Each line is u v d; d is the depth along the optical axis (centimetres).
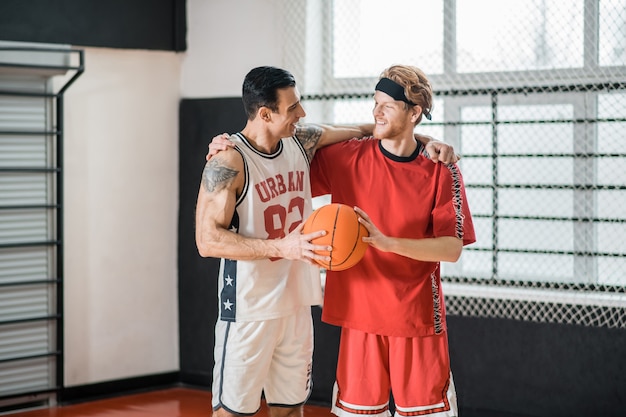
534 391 412
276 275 292
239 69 490
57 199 460
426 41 441
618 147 395
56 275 462
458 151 435
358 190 294
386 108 282
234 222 288
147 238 500
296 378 304
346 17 466
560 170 409
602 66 397
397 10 450
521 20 414
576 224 405
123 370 493
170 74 506
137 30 487
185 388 504
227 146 283
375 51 458
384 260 289
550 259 412
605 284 399
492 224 425
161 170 504
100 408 458
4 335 449
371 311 291
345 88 468
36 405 460
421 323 289
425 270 291
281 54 476
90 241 478
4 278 448
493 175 425
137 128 494
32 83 453
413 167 289
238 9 488
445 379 294
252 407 295
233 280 290
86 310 477
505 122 418
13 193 450
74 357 474
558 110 408
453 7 432
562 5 404
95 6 470
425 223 290
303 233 274
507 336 417
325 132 306
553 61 408
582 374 401
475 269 431
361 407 297
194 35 503
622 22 390
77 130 471
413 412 294
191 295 507
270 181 288
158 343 505
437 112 440
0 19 435
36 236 457
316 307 465
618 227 396
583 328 400
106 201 483
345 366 301
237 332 292
